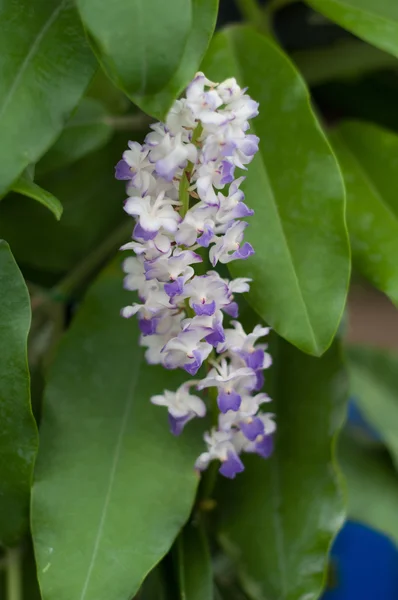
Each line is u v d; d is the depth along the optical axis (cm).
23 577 57
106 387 55
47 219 59
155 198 49
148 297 50
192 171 49
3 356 51
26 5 51
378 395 65
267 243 53
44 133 50
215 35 57
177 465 54
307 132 54
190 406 52
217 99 47
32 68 50
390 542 74
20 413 51
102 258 60
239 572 55
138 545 52
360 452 63
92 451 54
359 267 56
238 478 57
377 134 60
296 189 53
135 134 60
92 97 60
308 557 55
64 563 52
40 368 61
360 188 59
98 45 47
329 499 55
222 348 50
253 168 54
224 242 49
